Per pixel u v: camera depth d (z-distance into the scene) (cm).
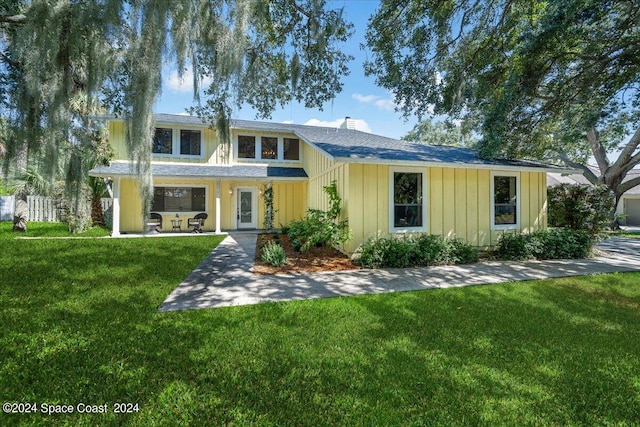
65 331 344
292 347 315
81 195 545
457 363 290
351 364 285
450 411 225
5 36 475
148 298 465
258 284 568
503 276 641
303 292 520
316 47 602
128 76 467
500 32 724
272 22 600
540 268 720
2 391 237
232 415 217
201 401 231
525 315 414
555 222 1036
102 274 597
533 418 220
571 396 245
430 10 688
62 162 520
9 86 491
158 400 230
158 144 1356
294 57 605
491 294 509
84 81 519
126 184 1323
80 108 589
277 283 578
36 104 436
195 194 1443
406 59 755
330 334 349
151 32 403
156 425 206
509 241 851
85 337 329
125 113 450
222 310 423
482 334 353
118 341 322
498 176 921
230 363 284
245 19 452
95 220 1380
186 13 424
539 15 679
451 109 831
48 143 439
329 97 717
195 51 487
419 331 360
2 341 316
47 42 406
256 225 1538
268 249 793
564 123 862
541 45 658
